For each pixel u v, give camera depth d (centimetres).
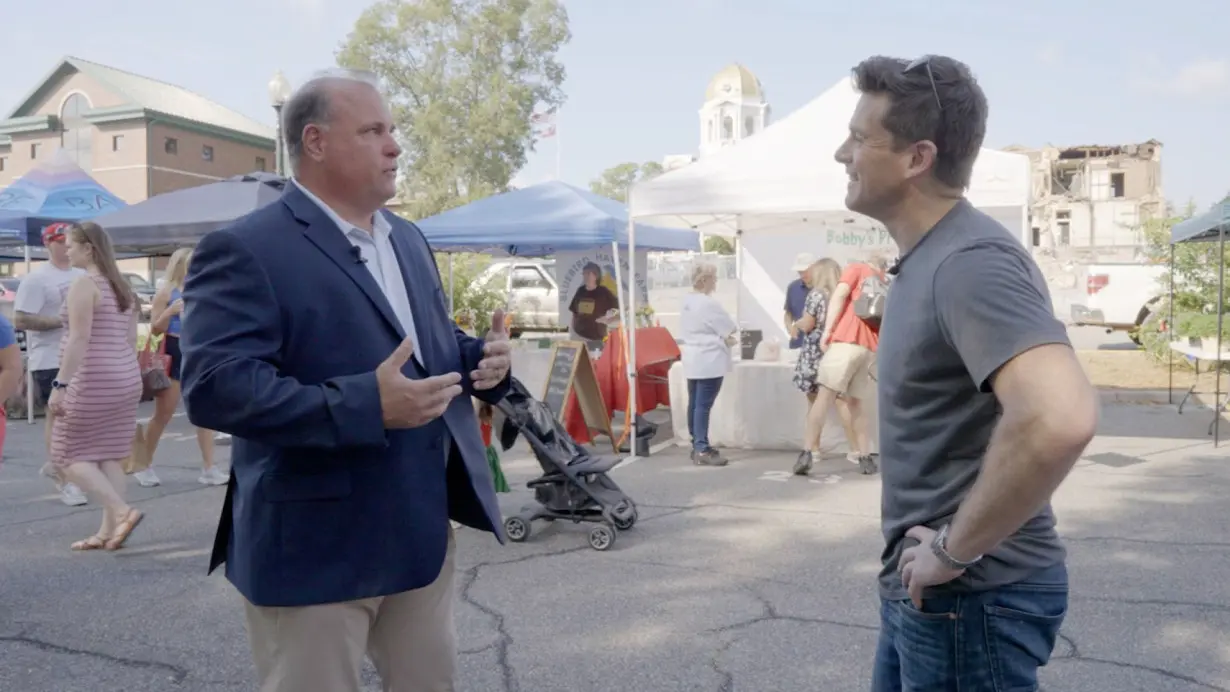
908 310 184
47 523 633
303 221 224
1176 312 1386
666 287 2812
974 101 185
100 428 550
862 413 782
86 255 539
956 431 180
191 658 405
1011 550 180
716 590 487
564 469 571
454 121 4825
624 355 961
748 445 900
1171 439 919
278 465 217
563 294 1329
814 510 658
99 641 423
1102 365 1494
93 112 5022
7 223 1162
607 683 377
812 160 796
